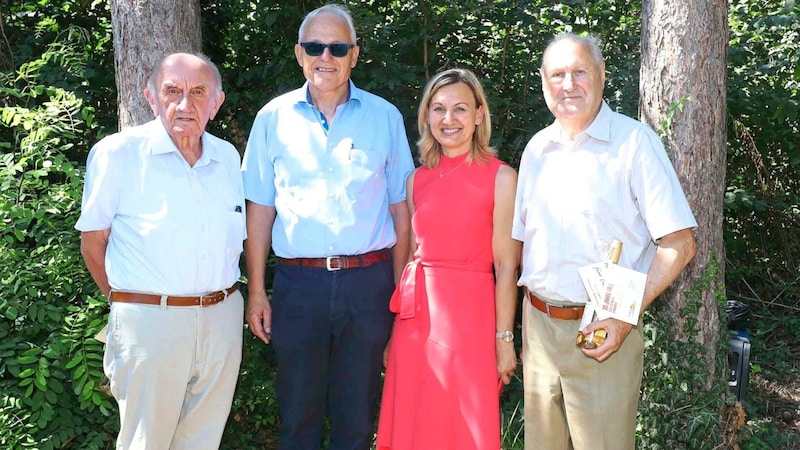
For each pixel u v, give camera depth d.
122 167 2.68
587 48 2.64
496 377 2.97
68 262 3.47
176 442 2.86
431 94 3.03
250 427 4.21
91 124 3.94
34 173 3.54
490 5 4.94
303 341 3.02
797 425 4.44
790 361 5.41
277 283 3.08
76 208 3.64
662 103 3.71
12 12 5.17
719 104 3.69
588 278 2.54
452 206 2.98
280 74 4.84
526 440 2.86
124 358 2.68
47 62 4.54
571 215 2.64
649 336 3.73
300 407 3.08
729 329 4.33
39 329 3.45
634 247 2.64
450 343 2.94
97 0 5.12
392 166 3.19
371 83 4.59
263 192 3.12
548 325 2.75
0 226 3.46
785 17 4.88
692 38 3.62
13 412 3.38
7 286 3.38
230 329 2.84
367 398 3.11
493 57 5.16
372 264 3.06
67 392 3.56
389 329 3.12
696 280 3.72
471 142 3.04
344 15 3.06
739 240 6.29
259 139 3.12
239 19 5.21
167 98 2.65
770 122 5.62
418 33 4.94
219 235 2.76
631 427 2.73
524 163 2.85
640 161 2.58
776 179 6.15
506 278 3.00
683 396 3.68
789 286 6.18
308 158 3.02
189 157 2.76
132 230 2.67
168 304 2.67
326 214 2.98
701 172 3.67
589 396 2.68
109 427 3.55
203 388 2.82
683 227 2.55
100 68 4.83
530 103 5.02
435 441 2.94
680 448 3.67
